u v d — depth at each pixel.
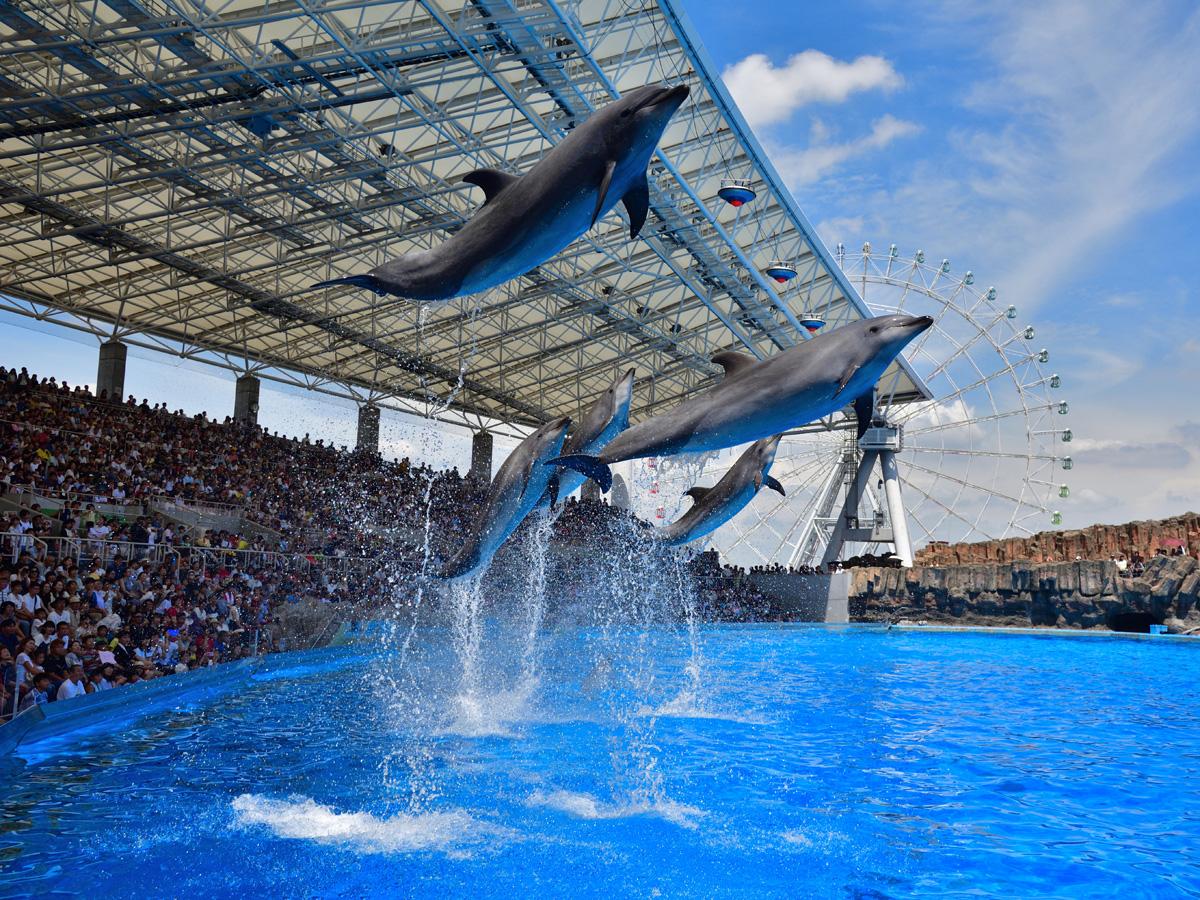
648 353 37.75
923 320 5.73
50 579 13.45
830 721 12.88
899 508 47.72
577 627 30.66
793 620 42.47
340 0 15.98
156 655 14.38
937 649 27.69
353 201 22.91
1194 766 9.76
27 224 23.33
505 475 7.62
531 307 31.84
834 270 30.89
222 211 23.38
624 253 27.89
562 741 10.91
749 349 35.06
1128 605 32.50
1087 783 8.93
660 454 6.02
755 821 7.49
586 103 18.97
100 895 5.75
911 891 5.93
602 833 7.10
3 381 23.34
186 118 18.48
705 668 21.02
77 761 9.48
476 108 18.72
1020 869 6.36
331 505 29.59
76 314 29.55
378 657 20.27
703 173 23.50
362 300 29.86
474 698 14.50
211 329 32.19
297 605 20.33
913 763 9.87
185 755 9.81
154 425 27.23
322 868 6.27
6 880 6.00
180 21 15.68
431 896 5.77
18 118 17.77
